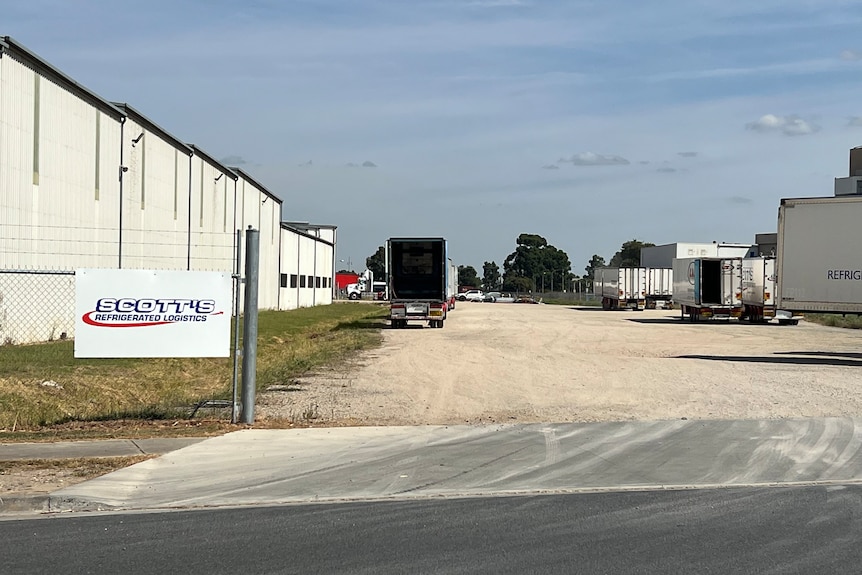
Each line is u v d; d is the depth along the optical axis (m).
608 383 18.84
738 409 14.91
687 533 7.48
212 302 12.51
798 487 9.33
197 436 11.79
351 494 8.95
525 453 10.96
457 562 6.63
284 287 69.62
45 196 28.03
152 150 39.06
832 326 45.34
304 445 11.29
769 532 7.51
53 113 28.56
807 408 14.98
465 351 27.67
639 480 9.62
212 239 50.06
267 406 14.84
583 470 10.07
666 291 72.12
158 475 9.65
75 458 10.33
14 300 26.31
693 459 10.69
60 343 26.56
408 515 8.11
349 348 28.14
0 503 8.34
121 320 12.31
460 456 10.76
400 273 42.56
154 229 39.44
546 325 45.88
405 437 11.91
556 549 6.98
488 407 15.16
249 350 12.71
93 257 32.03
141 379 18.67
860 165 80.19
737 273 48.44
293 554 6.84
